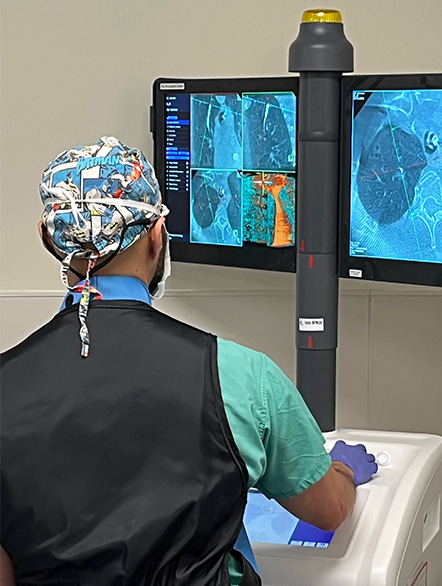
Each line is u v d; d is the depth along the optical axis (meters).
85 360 1.14
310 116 1.83
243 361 1.17
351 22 2.27
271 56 2.29
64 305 1.21
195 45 2.28
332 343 1.90
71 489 1.09
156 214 1.21
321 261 1.87
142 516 1.08
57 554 1.07
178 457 1.10
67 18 2.26
